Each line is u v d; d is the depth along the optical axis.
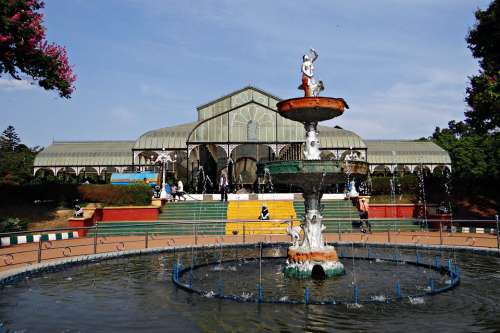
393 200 30.92
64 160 47.88
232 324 6.70
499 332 6.28
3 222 21.08
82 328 6.59
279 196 30.44
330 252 11.08
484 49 23.14
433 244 16.67
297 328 6.47
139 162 44.38
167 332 6.35
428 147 49.59
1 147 52.69
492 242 17.48
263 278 10.76
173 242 18.61
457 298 8.33
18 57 20.31
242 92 45.16
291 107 11.02
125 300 8.39
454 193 32.69
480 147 35.81
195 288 9.49
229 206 27.30
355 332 6.29
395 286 9.63
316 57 11.95
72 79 22.75
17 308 7.83
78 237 21.20
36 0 20.78
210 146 40.00
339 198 30.70
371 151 48.25
